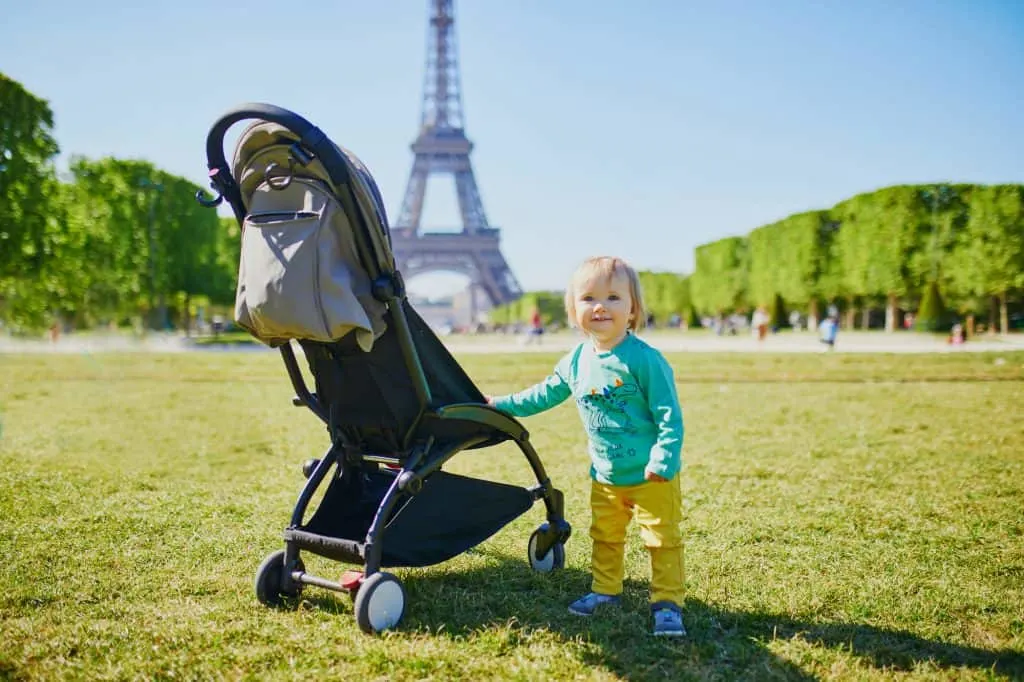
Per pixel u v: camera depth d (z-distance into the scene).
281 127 3.73
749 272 66.00
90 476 7.47
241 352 34.16
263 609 4.21
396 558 4.23
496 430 4.53
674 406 3.98
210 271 60.66
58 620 4.03
